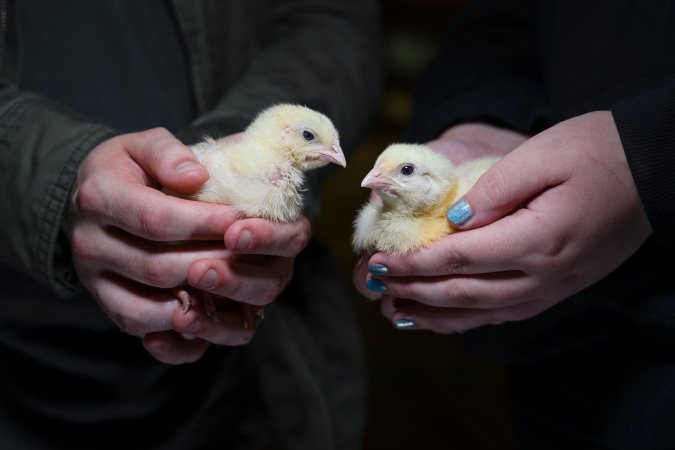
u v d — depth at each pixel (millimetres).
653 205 429
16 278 545
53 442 585
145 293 469
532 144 440
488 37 639
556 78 533
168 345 482
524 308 467
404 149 498
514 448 905
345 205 1372
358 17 702
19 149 487
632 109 435
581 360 511
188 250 454
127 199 437
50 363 569
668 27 466
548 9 547
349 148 634
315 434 623
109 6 565
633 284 467
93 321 566
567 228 430
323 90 610
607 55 492
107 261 458
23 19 544
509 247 433
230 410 649
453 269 446
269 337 607
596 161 432
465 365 1070
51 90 558
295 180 488
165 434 614
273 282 468
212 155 479
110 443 604
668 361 471
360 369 646
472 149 555
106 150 466
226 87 626
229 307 492
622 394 484
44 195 476
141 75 582
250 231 442
